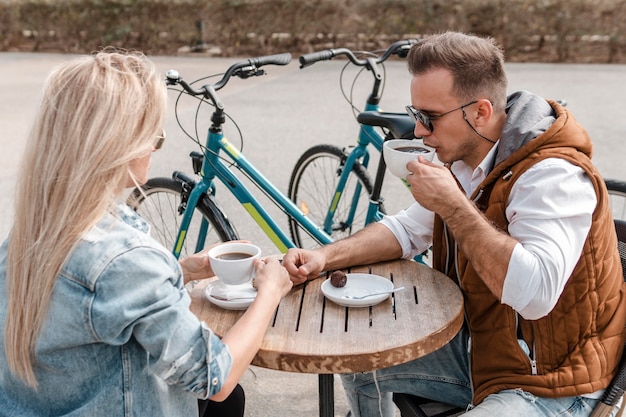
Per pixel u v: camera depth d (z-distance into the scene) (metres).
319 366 1.64
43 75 10.94
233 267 1.83
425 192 1.87
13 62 12.49
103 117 1.37
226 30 13.03
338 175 3.99
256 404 2.89
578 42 11.48
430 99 1.95
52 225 1.37
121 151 1.38
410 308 1.86
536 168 1.80
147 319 1.38
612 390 1.81
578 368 1.79
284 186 5.46
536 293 1.73
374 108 3.75
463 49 1.92
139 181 1.52
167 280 1.43
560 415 1.78
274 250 4.45
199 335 1.45
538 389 1.80
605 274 1.82
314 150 4.18
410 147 2.14
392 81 9.51
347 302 1.86
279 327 1.77
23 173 1.40
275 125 7.27
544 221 1.77
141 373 1.45
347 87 9.16
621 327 1.87
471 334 1.98
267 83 9.71
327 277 2.09
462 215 1.82
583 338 1.82
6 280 1.46
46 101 1.39
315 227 3.22
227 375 1.50
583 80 9.47
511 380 1.84
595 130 6.86
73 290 1.37
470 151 2.01
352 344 1.67
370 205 3.59
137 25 13.41
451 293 1.94
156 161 6.17
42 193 1.38
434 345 1.71
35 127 1.40
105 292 1.36
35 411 1.48
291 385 3.03
